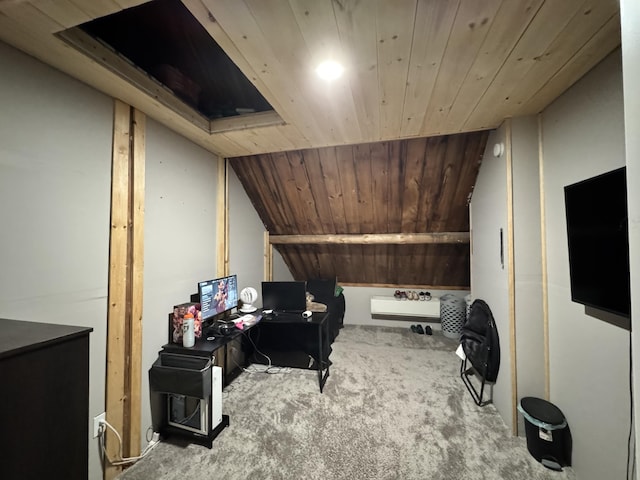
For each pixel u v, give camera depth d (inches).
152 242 74.9
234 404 89.1
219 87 87.7
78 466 36.7
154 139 75.7
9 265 46.9
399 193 115.9
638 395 23.0
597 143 53.1
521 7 38.8
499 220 81.3
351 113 72.0
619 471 48.8
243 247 124.1
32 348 32.1
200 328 82.1
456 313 147.1
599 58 50.8
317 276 177.3
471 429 76.2
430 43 46.3
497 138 81.6
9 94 47.3
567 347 63.4
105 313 62.6
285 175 116.9
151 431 73.0
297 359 123.2
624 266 45.1
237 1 37.8
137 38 69.7
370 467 63.9
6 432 29.9
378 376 107.2
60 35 45.9
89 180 59.8
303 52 48.7
